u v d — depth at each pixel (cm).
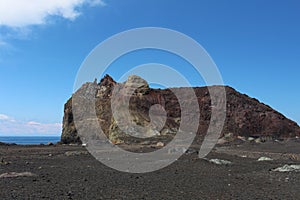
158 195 1364
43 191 1382
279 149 4859
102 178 1833
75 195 1317
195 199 1298
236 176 2006
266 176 2012
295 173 2148
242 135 7294
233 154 3938
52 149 4659
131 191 1443
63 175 1919
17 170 2127
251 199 1314
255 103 8494
